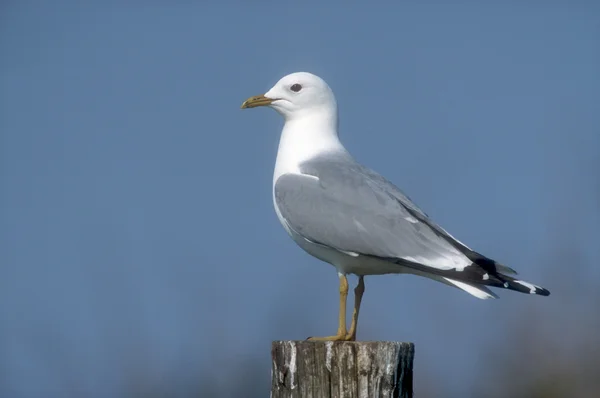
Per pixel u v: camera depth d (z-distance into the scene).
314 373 10.64
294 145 13.56
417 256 12.11
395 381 10.55
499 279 11.77
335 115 13.80
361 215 12.44
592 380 18.94
